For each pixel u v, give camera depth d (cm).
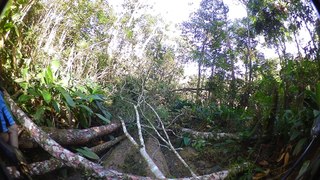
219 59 948
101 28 929
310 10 525
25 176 306
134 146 476
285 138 435
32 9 540
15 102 436
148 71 745
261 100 464
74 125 507
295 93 443
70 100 475
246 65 862
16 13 465
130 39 971
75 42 718
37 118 429
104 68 754
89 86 613
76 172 403
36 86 466
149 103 603
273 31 766
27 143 406
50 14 607
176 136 562
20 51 497
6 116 311
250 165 414
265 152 446
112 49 849
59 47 629
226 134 526
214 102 791
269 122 455
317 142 240
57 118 490
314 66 442
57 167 384
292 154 396
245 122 547
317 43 456
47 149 373
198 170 464
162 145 499
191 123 636
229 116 604
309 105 417
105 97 593
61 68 592
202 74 986
